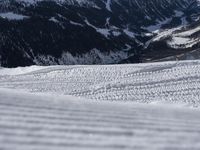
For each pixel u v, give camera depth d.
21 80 21.17
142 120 4.71
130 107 5.90
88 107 5.39
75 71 22.34
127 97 16.94
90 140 3.44
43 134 3.57
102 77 20.84
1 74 22.86
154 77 19.88
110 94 17.44
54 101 5.68
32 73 22.67
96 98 17.02
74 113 4.83
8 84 20.22
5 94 6.01
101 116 4.77
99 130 3.89
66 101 5.86
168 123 4.64
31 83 20.39
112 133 3.77
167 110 5.88
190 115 5.50
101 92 17.78
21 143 3.18
